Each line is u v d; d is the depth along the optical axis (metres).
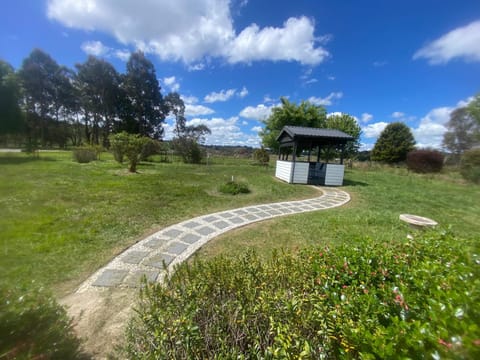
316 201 6.95
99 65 26.58
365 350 0.87
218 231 4.04
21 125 10.33
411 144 22.59
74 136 29.78
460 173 9.47
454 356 0.68
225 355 0.97
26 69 23.44
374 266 1.59
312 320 1.06
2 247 2.46
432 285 1.20
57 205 4.86
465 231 4.36
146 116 29.38
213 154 25.27
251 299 1.21
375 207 6.33
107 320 1.80
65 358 1.23
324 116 19.00
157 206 5.35
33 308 1.18
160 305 1.22
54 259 2.73
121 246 3.28
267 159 19.08
